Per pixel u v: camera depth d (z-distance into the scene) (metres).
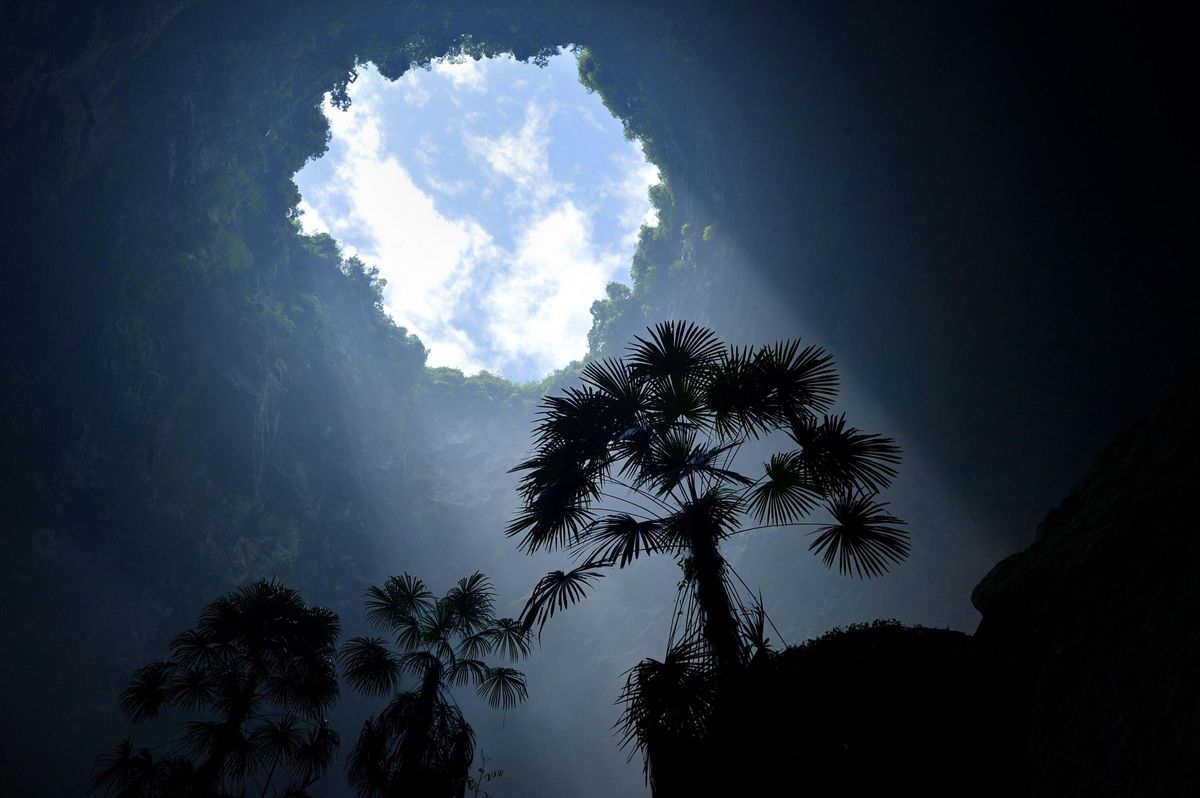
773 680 4.83
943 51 40.09
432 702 9.41
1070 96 37.03
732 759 4.48
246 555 49.16
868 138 45.84
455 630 10.27
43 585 37.94
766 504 6.15
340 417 62.72
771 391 5.63
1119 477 4.66
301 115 58.94
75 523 40.44
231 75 47.06
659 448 5.85
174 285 48.62
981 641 4.92
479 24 62.81
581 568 5.36
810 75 46.38
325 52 55.81
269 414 54.44
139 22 38.31
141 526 43.19
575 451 5.88
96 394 43.03
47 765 35.84
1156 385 37.00
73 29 35.47
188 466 47.56
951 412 45.66
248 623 10.48
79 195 42.19
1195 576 3.22
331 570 57.28
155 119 43.41
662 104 62.28
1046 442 41.16
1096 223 37.97
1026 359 41.62
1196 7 31.48
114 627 40.22
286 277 64.50
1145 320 36.97
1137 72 34.41
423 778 8.59
